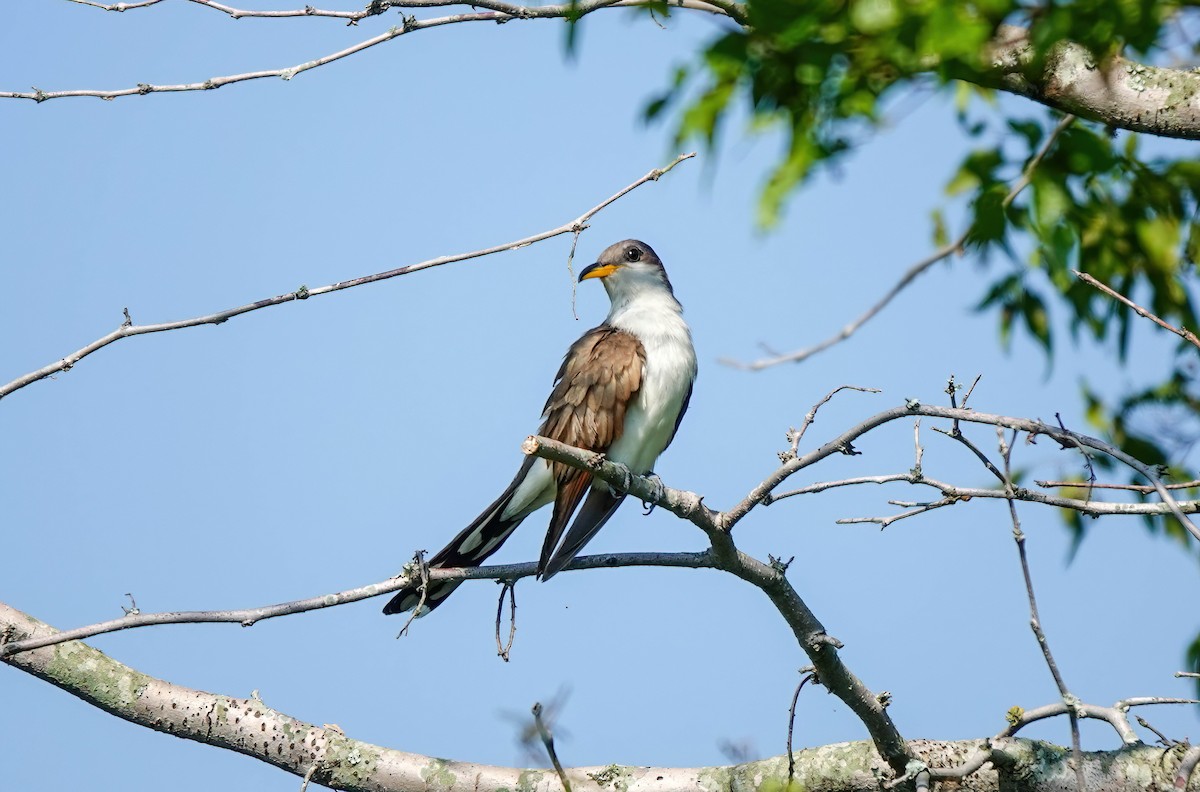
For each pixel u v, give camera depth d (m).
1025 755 9.25
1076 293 11.66
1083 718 8.07
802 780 9.62
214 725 9.52
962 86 10.33
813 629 9.31
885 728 9.27
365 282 9.60
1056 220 8.47
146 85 9.95
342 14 9.99
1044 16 7.41
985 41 7.40
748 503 9.00
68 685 9.41
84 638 8.73
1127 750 9.18
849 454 8.78
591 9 8.36
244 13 10.00
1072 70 8.80
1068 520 11.20
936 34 7.17
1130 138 11.17
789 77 7.99
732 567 9.33
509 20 9.85
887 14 7.28
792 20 7.45
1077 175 8.88
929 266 6.87
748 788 9.66
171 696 9.55
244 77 9.98
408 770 9.57
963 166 9.07
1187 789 8.14
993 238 8.53
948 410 8.47
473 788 9.56
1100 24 7.43
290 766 9.57
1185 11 7.82
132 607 8.88
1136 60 9.31
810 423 9.16
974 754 9.00
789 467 8.77
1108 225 11.42
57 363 9.21
